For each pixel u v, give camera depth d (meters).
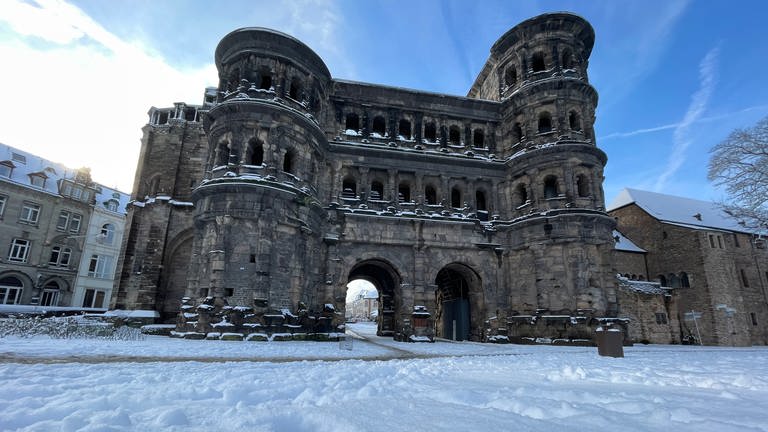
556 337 30.53
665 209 52.72
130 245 33.66
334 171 34.16
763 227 31.12
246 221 26.27
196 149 36.84
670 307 42.31
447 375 11.45
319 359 15.38
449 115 38.19
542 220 32.84
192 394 7.34
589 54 38.75
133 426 5.20
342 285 32.03
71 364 11.09
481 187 37.41
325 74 34.09
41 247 53.06
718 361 17.12
